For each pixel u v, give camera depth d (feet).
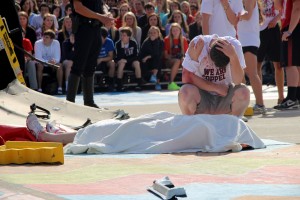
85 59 49.70
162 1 89.71
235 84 35.58
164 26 88.58
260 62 55.98
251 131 33.22
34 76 75.97
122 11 84.12
